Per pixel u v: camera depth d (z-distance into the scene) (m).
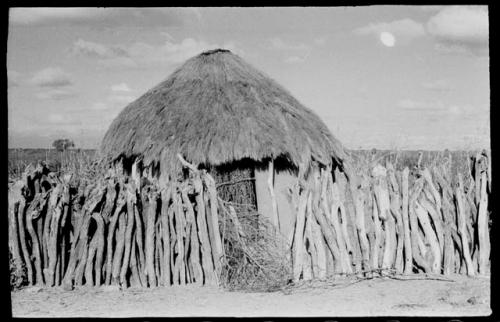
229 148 10.61
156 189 10.05
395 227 10.14
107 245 9.65
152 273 9.66
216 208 9.73
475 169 10.33
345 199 10.28
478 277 9.99
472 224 10.34
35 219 9.70
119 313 8.20
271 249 9.70
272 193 10.43
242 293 9.33
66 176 10.27
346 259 9.95
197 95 11.42
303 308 8.42
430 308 8.41
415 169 10.59
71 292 9.37
